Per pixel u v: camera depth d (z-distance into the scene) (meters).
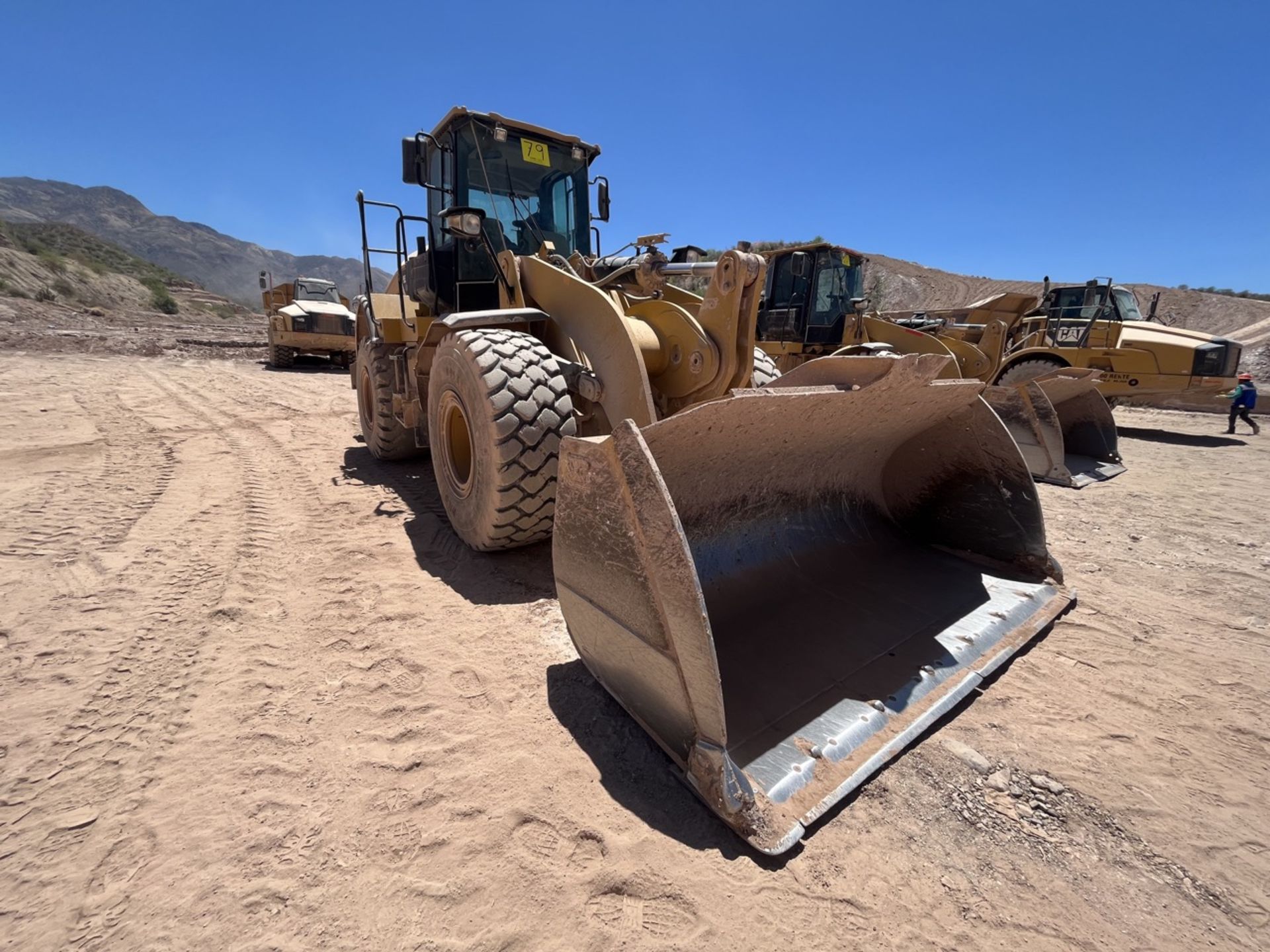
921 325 10.23
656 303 3.36
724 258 2.95
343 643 2.56
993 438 2.86
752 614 2.48
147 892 1.47
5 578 3.08
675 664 1.73
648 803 1.74
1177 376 8.96
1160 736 2.09
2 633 2.57
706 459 2.24
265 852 1.57
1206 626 2.86
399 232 4.66
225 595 2.94
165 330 26.09
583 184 4.95
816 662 2.25
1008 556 3.02
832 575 2.82
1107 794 1.83
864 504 3.27
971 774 1.89
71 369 12.04
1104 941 1.39
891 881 1.53
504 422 2.94
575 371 3.23
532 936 1.37
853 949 1.36
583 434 3.46
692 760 1.74
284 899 1.45
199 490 4.64
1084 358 9.23
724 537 2.64
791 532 2.89
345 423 7.67
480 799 1.74
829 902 1.47
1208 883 1.55
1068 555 3.82
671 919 1.41
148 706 2.13
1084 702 2.26
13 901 1.44
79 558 3.33
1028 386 5.81
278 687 2.25
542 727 2.06
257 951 1.33
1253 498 5.39
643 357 3.13
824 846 1.62
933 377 2.39
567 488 2.03
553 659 2.47
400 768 1.86
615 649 1.98
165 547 3.51
